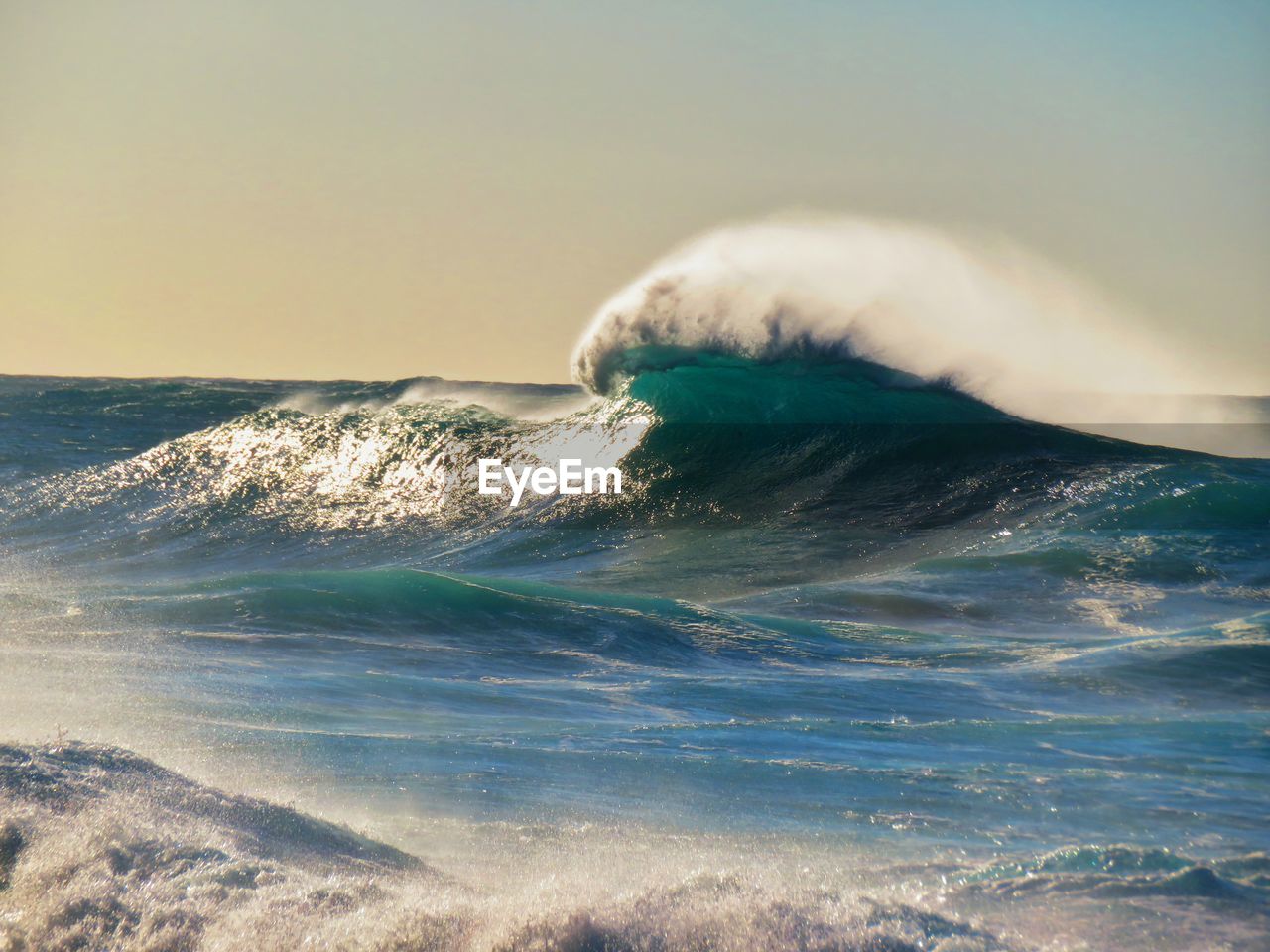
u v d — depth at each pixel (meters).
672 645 13.33
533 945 3.95
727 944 3.95
